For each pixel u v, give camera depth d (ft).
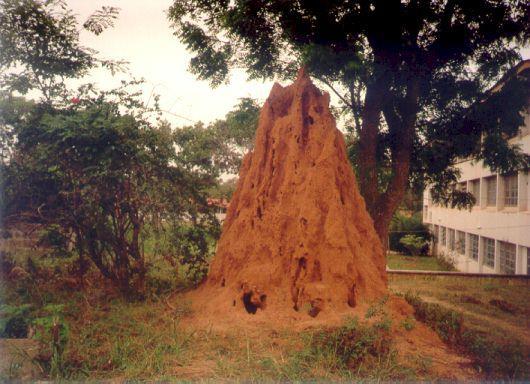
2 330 24.25
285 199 29.81
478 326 33.01
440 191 48.75
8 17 36.88
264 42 42.04
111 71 38.65
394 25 39.34
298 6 38.50
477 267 79.97
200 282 35.14
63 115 35.47
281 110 33.53
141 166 34.53
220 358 22.38
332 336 23.61
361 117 44.50
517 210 63.46
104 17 38.60
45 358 21.11
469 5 39.04
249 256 30.45
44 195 35.78
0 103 35.96
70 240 36.94
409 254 112.78
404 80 41.09
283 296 28.14
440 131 45.03
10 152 35.63
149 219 35.88
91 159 33.63
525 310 40.86
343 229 28.78
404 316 28.04
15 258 41.27
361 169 41.83
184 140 38.14
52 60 37.65
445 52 40.70
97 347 23.29
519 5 39.24
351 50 37.29
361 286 28.68
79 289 34.99
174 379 19.88
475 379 21.08
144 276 35.65
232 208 33.88
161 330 26.02
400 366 21.99
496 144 44.34
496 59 42.45
